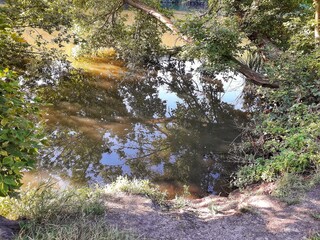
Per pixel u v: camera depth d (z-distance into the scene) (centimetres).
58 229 262
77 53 1229
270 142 522
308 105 590
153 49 1278
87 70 1169
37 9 745
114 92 1009
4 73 258
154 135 732
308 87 607
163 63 1306
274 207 371
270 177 447
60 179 525
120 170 568
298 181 410
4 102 240
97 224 287
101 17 1160
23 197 321
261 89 713
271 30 1002
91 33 1176
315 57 643
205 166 587
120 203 370
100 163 593
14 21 707
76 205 318
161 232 312
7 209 297
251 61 1155
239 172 505
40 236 252
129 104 929
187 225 333
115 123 787
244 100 980
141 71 1221
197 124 805
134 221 325
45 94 922
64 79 1054
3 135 225
